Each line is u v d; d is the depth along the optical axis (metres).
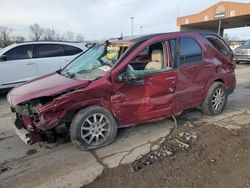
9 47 7.81
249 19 31.89
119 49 4.12
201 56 4.64
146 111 4.06
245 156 3.35
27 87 3.89
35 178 3.04
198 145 3.71
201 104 4.92
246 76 10.36
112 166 3.23
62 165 3.30
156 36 4.19
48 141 3.64
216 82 4.96
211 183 2.81
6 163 3.42
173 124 4.58
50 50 8.39
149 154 3.49
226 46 5.25
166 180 2.88
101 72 3.83
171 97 4.25
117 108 3.79
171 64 4.21
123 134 4.20
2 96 7.82
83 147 3.65
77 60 4.78
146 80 3.94
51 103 3.29
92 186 2.85
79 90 3.44
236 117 4.92
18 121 3.71
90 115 3.59
